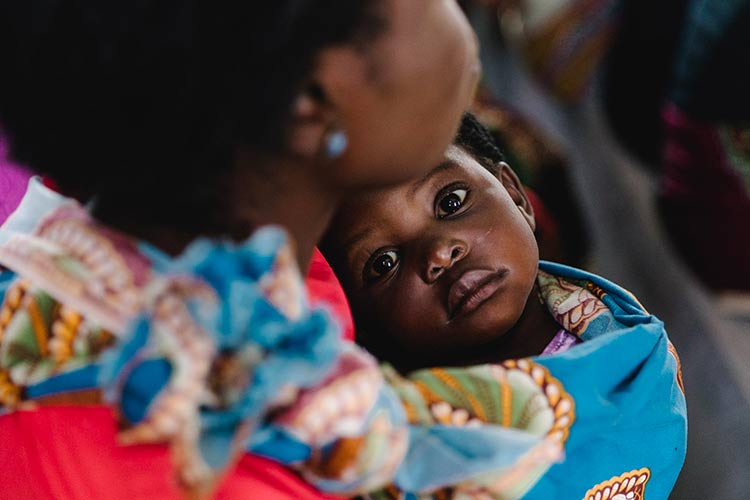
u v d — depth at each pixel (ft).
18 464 2.20
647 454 2.61
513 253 3.01
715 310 8.36
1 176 2.72
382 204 3.01
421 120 2.05
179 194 1.95
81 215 2.08
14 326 2.06
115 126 1.87
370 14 1.87
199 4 1.77
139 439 1.81
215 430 1.80
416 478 2.14
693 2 8.25
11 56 1.87
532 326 3.13
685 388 7.68
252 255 1.84
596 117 10.77
